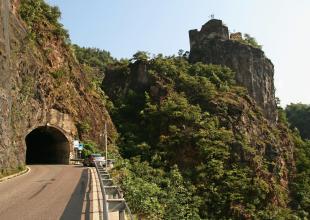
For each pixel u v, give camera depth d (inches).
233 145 2679.6
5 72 1384.1
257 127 3213.6
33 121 2059.5
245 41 4394.7
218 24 4222.4
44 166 1921.8
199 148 2546.8
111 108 3314.5
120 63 3922.2
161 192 1346.0
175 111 2864.2
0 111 1283.2
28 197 749.3
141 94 3371.1
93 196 749.3
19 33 1862.7
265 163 3006.9
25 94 1857.8
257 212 2346.2
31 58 2000.5
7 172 1304.1
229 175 2412.6
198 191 2241.6
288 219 2650.1
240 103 3198.8
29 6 2415.1
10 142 1422.2
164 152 2581.2
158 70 3486.7
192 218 1592.0
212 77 3528.5
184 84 3299.7
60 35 2701.8
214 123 2859.3
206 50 4099.4
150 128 2915.8
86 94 2842.0
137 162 2242.9
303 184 3302.2
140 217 740.7
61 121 2388.0
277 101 4606.3
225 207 2237.9
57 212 573.3
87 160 1897.1
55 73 2449.6
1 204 658.8
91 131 2662.4
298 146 3993.6
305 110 6491.1
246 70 3944.4
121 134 3021.7
